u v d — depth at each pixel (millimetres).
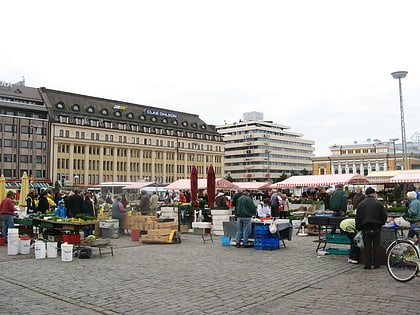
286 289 8797
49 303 7855
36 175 87812
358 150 120438
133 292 8602
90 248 13281
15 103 86812
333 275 10328
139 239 18203
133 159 106938
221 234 20641
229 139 152250
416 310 7086
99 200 37688
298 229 21984
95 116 101062
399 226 12359
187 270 11016
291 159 155750
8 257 13578
